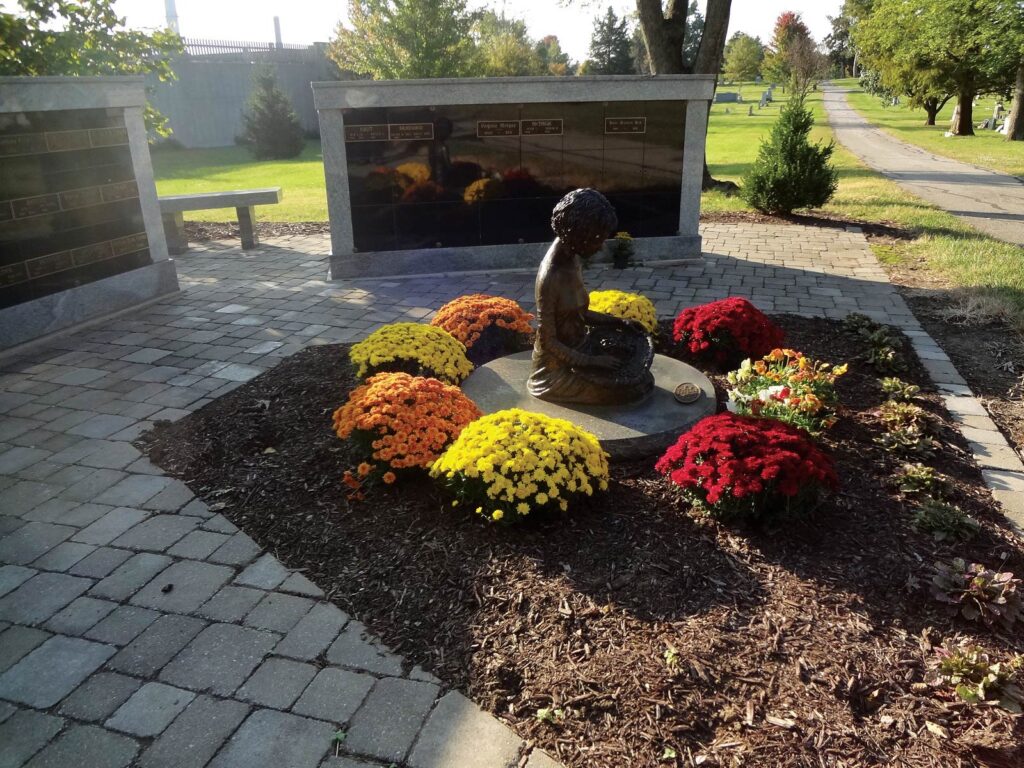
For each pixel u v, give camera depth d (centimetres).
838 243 1201
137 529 412
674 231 1066
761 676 291
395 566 367
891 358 625
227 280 1002
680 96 991
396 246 992
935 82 3384
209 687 298
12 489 459
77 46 1094
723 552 369
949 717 273
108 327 799
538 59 4238
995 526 400
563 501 380
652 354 522
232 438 516
